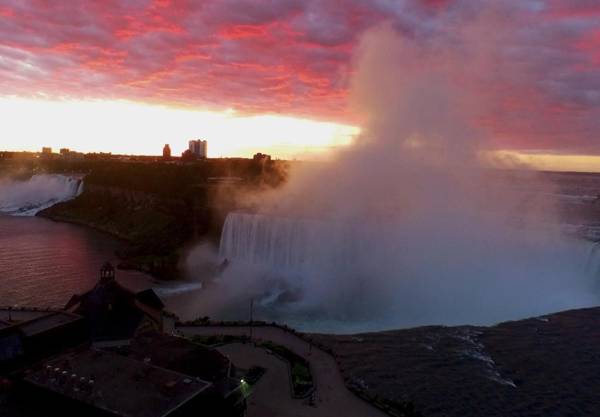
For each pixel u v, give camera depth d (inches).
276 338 2699.3
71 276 4335.6
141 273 4677.7
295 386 2133.4
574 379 2401.6
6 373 1720.0
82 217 7785.4
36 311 2989.7
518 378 2409.0
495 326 3129.9
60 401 1523.1
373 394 2151.8
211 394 1611.7
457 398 2209.6
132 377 1605.6
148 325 2277.3
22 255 5191.9
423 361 2583.7
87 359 1727.4
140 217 6884.8
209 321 2913.4
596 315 3265.3
